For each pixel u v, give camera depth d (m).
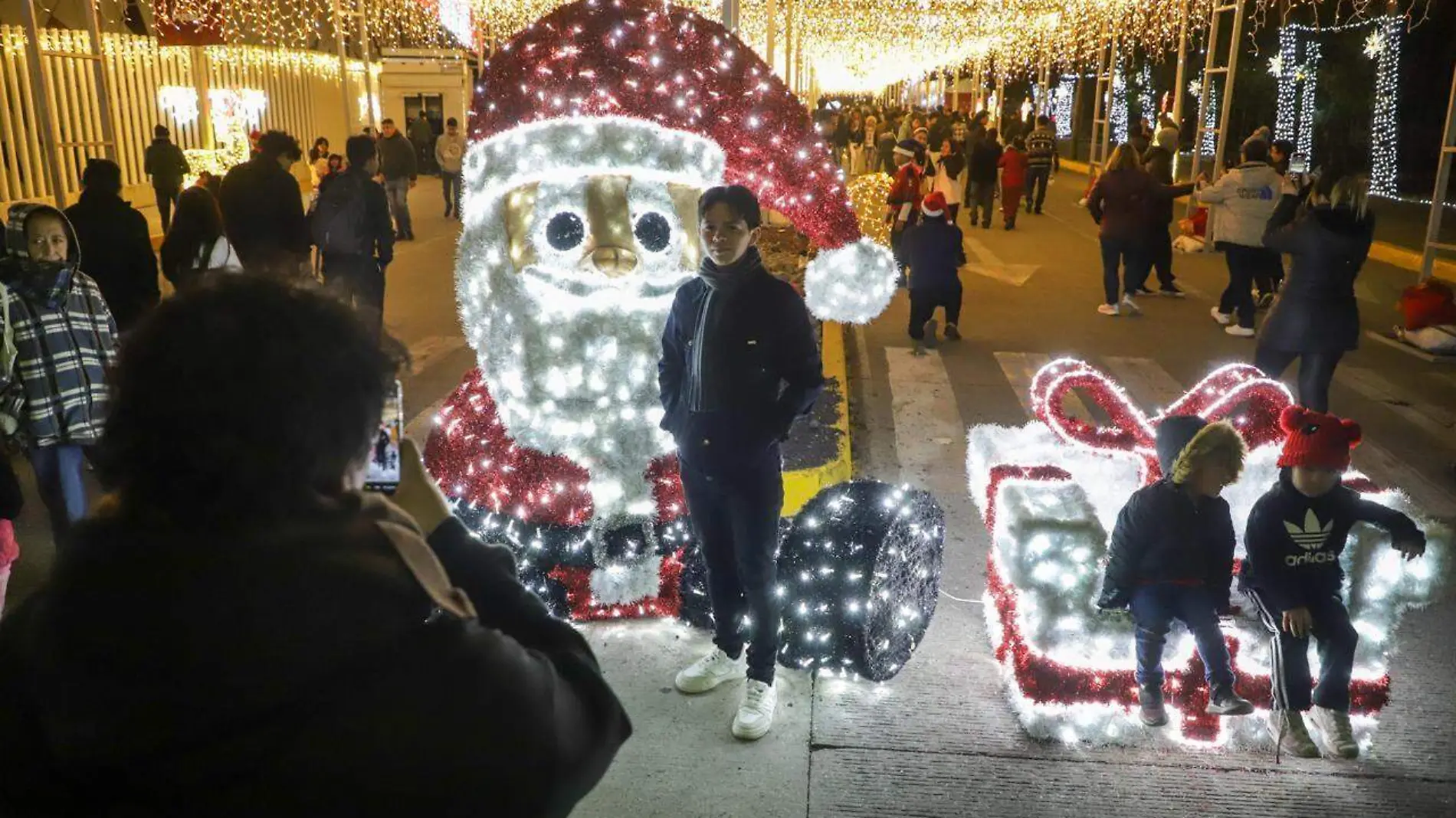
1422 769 3.68
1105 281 11.62
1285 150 11.98
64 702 1.08
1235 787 3.56
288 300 1.20
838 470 5.59
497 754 1.20
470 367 8.98
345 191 9.22
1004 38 31.02
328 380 1.17
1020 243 17.38
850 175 24.48
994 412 8.05
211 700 1.07
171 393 1.12
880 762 3.65
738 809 3.38
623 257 4.07
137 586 1.09
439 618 1.22
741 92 4.31
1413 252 16.42
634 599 4.56
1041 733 3.83
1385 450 7.24
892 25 27.94
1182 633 3.85
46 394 4.43
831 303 4.54
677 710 3.94
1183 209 25.53
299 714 1.10
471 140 4.39
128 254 6.35
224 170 18.17
